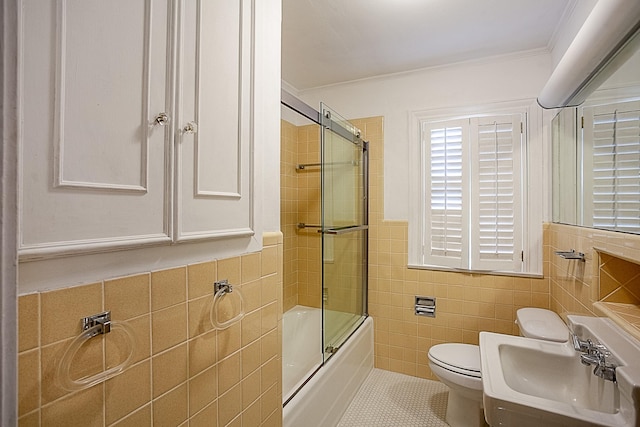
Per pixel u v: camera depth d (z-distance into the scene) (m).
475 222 2.22
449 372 1.65
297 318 2.65
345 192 2.24
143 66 0.68
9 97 0.35
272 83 1.18
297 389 1.51
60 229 0.54
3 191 0.35
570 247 1.64
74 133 0.56
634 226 1.03
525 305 2.09
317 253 2.75
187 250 0.81
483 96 2.20
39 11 0.52
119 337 0.65
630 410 0.79
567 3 1.60
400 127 2.44
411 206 2.40
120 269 0.65
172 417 0.77
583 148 1.49
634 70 1.03
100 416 0.62
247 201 1.00
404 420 1.85
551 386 1.22
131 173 0.66
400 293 2.44
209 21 0.84
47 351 0.54
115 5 0.62
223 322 0.89
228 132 0.92
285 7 1.65
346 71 2.40
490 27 1.82
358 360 2.19
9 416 0.35
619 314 1.18
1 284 0.34
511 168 2.12
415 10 1.67
